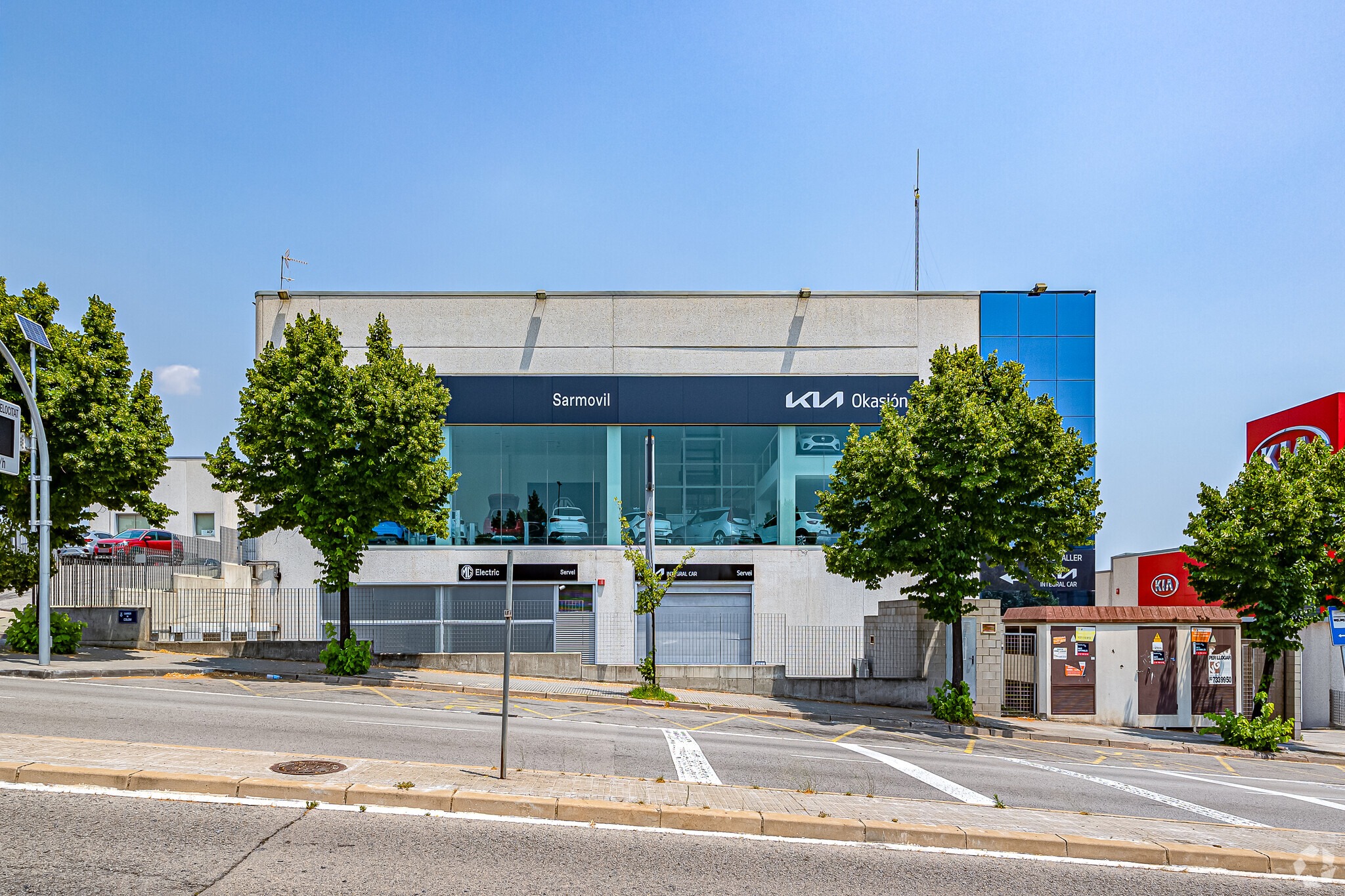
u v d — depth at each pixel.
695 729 16.67
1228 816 11.23
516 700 19.66
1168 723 22.27
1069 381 30.75
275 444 21.05
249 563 32.69
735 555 28.72
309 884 6.55
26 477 20.38
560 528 28.72
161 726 12.29
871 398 29.59
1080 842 8.68
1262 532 21.06
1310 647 25.88
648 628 27.84
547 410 28.94
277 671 21.00
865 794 10.76
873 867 7.85
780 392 29.47
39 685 16.48
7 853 6.80
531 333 29.30
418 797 8.67
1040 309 30.81
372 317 29.12
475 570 28.09
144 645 23.67
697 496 29.06
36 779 8.69
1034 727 20.94
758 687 23.88
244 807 8.29
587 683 23.33
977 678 22.36
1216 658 22.53
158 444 21.62
